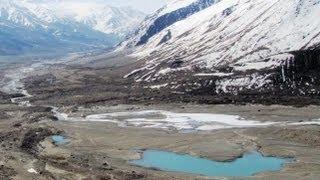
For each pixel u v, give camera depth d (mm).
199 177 112062
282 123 163125
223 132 153875
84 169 117812
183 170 118938
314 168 117812
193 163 125062
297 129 148500
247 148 136875
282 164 122625
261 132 150625
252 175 113938
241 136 148500
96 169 118312
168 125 168125
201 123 169750
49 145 144500
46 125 171250
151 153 135250
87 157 130875
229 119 174375
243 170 118375
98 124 172750
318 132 144125
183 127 164125
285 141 142250
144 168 120688
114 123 174000
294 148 135000
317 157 126875
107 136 154750
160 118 180625
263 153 132250
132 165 123500
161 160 128250
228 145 139500
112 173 115188
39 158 127375
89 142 148250
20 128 165875
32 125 171500
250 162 124938
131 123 173250
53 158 129125
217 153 132500
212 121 172250
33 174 112688
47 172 114500
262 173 115188
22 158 126375
